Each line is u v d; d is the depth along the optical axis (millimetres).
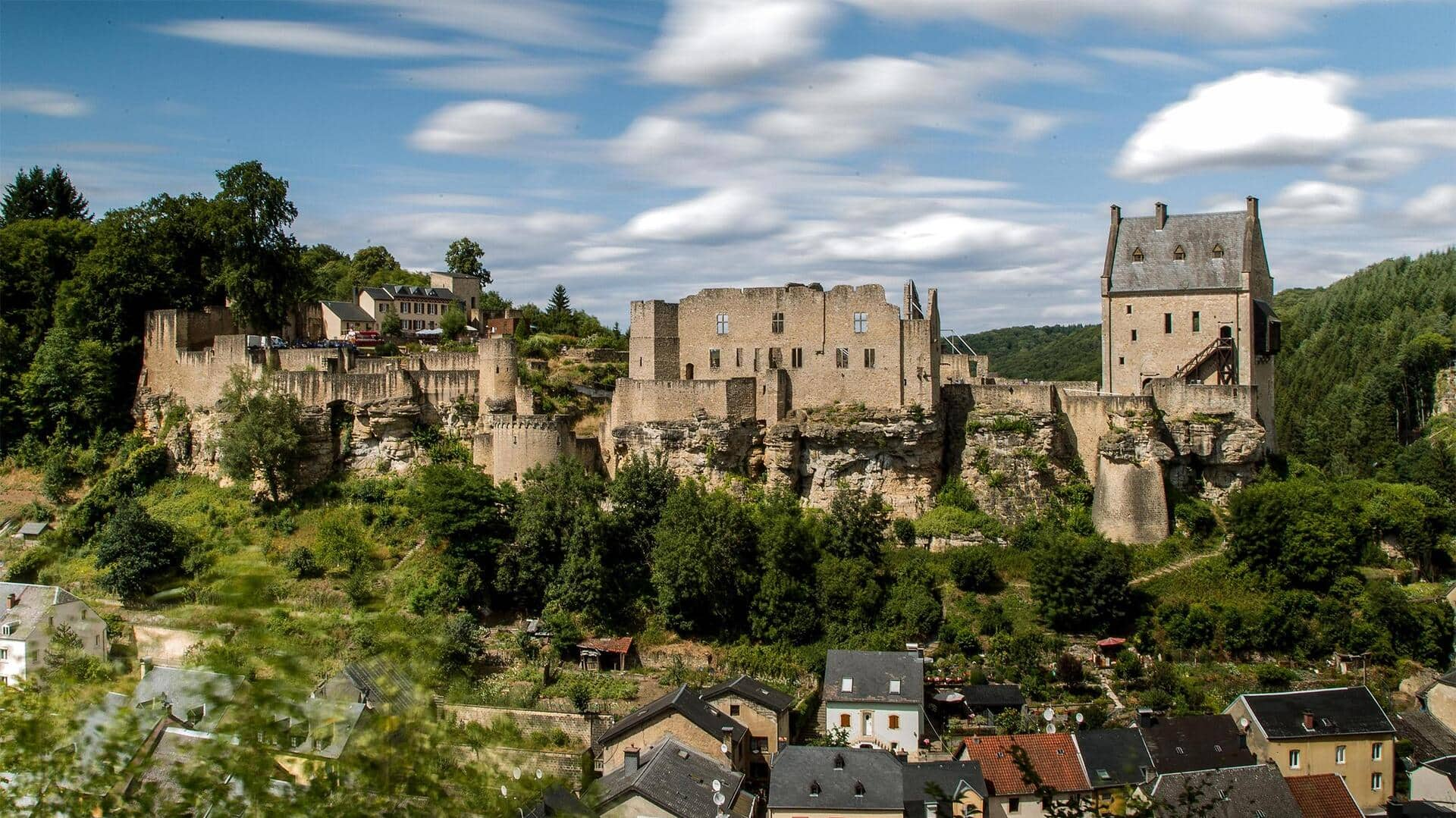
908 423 109688
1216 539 107125
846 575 98875
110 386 130625
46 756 31078
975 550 103000
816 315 114875
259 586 33375
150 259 133125
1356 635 95250
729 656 95688
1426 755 84875
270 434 114875
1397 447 164125
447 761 31688
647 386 114250
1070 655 91938
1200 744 79562
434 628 88188
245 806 28500
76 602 93438
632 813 70250
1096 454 111875
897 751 83625
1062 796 75125
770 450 112312
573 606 99688
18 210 164000
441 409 121500
